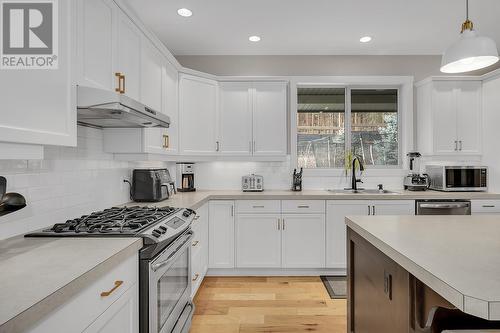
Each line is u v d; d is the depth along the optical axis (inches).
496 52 64.1
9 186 54.4
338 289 113.3
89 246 48.1
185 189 136.9
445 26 118.6
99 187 84.4
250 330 86.5
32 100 43.7
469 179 129.6
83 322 36.7
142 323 52.9
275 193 130.7
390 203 123.0
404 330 45.1
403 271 45.4
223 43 134.9
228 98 137.6
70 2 52.7
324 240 124.6
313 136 152.8
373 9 106.1
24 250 46.2
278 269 127.0
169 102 113.9
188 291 80.4
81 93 56.9
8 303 28.3
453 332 30.6
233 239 125.0
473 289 30.5
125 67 78.6
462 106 136.0
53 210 65.5
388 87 152.3
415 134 148.5
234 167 148.3
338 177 147.9
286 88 139.6
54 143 48.4
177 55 148.4
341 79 147.2
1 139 37.6
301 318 93.0
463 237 52.3
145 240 53.9
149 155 95.0
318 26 118.5
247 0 100.2
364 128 153.4
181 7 104.5
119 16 75.2
